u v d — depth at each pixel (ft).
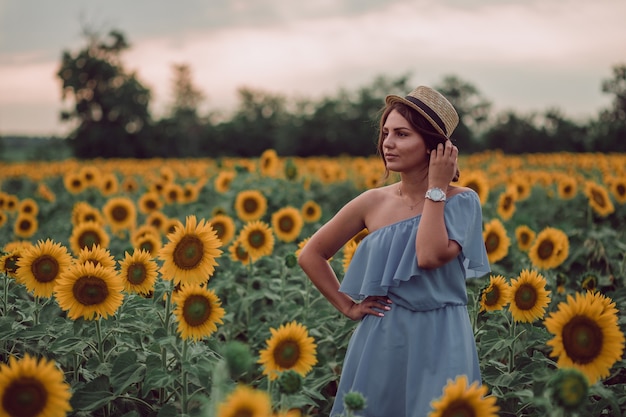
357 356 9.88
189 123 247.29
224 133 217.97
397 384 9.49
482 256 9.68
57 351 10.94
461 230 9.35
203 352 10.87
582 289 15.56
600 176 47.44
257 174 33.14
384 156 9.95
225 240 19.61
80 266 10.53
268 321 17.25
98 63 228.02
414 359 9.30
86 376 11.80
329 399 12.81
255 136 214.90
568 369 7.47
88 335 11.82
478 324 13.78
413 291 9.48
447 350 9.23
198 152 219.00
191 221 10.75
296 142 204.74
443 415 6.84
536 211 33.53
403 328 9.50
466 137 186.50
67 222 31.73
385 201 10.22
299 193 33.12
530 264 18.44
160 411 9.91
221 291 18.40
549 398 7.79
